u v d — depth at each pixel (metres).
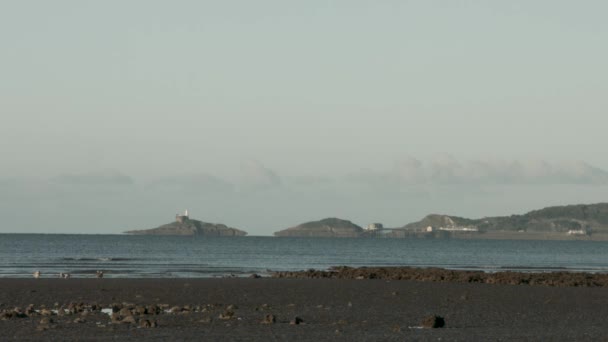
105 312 36.97
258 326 31.23
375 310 40.00
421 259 170.88
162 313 36.22
